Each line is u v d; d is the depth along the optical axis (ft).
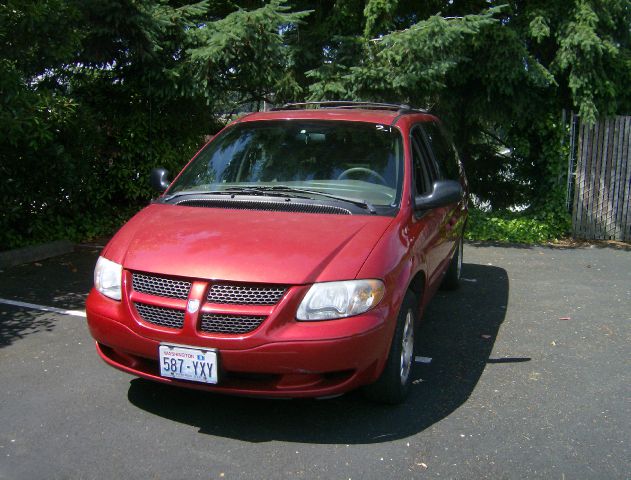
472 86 32.58
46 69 26.08
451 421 12.57
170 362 11.37
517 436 12.03
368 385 12.71
